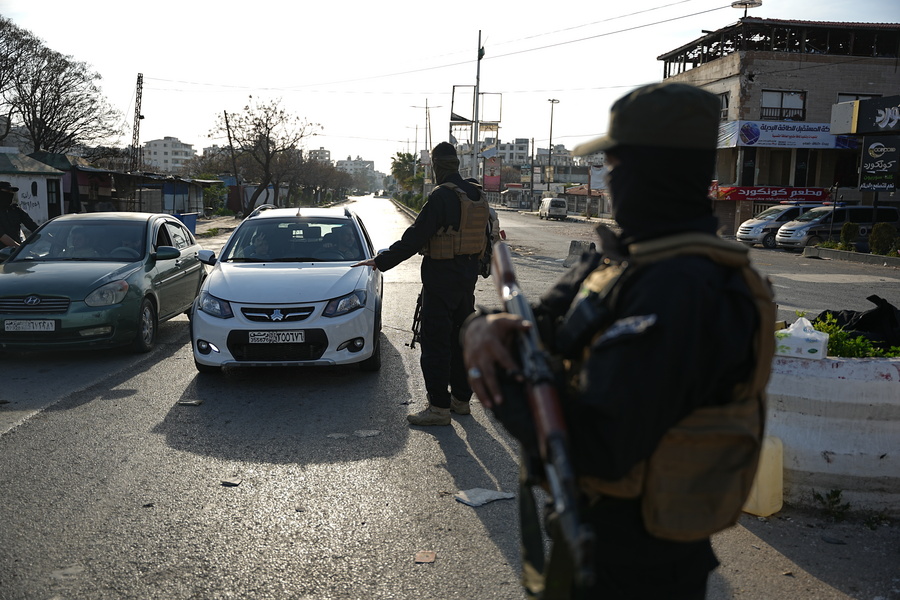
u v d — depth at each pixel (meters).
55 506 4.06
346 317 6.66
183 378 6.96
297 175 66.75
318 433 5.35
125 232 8.75
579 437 1.27
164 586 3.23
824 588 3.21
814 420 3.91
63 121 56.31
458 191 5.25
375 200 161.25
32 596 3.14
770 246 29.38
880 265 21.48
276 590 3.21
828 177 39.84
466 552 3.57
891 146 25.52
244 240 7.91
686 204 1.36
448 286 5.35
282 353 6.58
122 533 3.74
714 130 1.37
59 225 8.87
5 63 52.84
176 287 9.18
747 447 1.39
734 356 1.31
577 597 1.43
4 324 7.37
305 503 4.13
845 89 38.94
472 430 5.44
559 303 1.58
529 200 91.31
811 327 4.02
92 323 7.48
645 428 1.24
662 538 1.39
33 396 6.30
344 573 3.36
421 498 4.21
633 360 1.23
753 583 3.25
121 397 6.28
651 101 1.33
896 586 3.23
